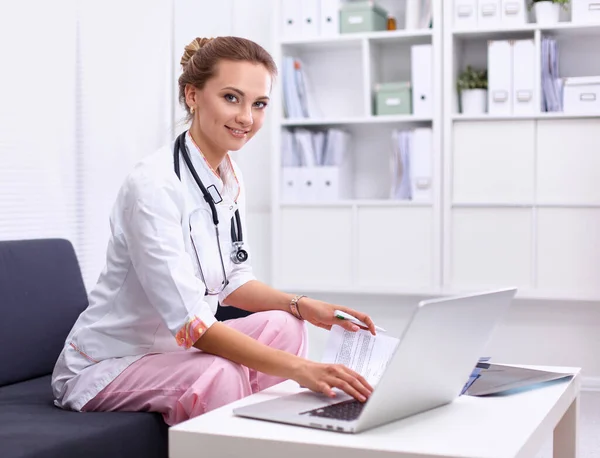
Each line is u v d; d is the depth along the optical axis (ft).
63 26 9.95
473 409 4.88
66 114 10.00
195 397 5.48
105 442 5.38
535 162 12.57
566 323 13.05
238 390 5.57
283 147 13.84
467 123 12.82
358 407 4.67
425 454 3.90
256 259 14.57
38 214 9.55
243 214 6.88
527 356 13.23
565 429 5.97
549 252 12.54
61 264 8.02
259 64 5.99
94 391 5.99
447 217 12.91
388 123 14.01
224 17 13.55
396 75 14.03
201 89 6.04
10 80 9.17
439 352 4.53
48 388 6.98
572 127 12.39
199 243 6.19
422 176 13.05
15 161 9.23
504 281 12.74
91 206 10.37
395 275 13.24
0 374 7.07
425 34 12.96
